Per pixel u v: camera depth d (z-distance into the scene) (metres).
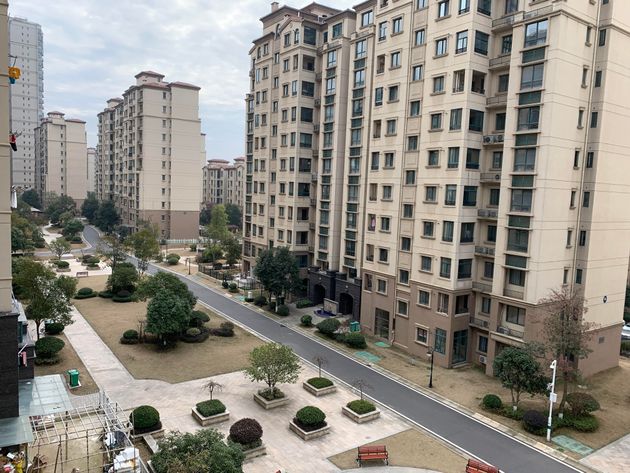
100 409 25.09
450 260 35.94
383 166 42.44
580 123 33.00
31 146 162.38
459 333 36.59
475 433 26.34
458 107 35.19
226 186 145.00
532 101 31.78
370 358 37.72
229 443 20.08
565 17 30.52
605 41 32.66
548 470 23.03
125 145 106.38
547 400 30.28
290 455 23.28
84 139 142.50
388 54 41.66
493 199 36.00
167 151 98.88
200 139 102.19
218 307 51.56
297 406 28.69
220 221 87.81
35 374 31.08
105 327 41.62
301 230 55.16
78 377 29.64
